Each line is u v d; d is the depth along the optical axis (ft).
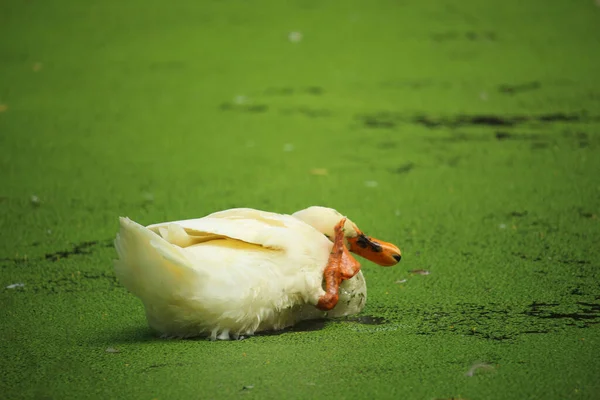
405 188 37.35
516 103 50.19
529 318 23.66
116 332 23.38
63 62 62.03
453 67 58.13
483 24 69.00
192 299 21.20
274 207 35.29
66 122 48.98
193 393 19.13
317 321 24.00
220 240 22.84
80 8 78.84
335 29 69.26
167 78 57.77
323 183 38.40
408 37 66.08
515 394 18.81
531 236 30.96
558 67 57.00
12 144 45.11
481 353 21.16
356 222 33.35
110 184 38.78
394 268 28.55
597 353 20.98
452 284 26.81
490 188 36.83
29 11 78.18
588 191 35.73
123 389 19.51
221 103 52.47
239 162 41.81
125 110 51.24
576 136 43.75
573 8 72.59
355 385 19.36
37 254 30.42
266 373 20.07
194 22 72.84
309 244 23.21
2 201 36.52
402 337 22.44
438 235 31.65
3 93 55.06
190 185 38.50
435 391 19.01
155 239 20.59
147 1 81.10
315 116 49.37
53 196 37.14
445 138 44.68
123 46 66.18
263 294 21.90
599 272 27.27
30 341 22.79
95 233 32.68
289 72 58.54
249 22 72.38
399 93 53.21
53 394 19.39
